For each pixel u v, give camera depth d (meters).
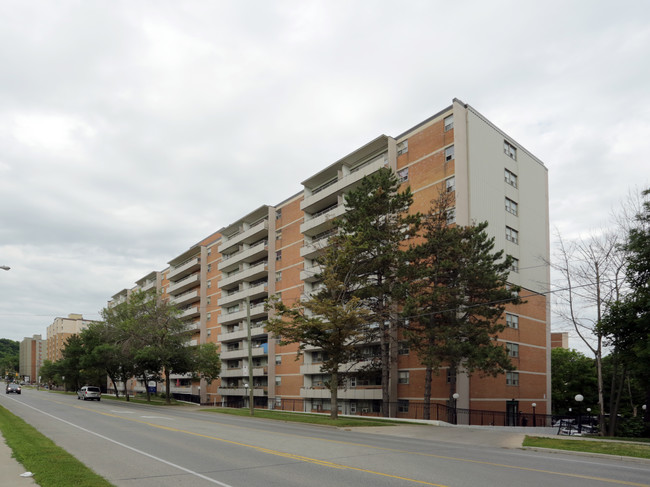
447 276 31.58
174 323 54.44
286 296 56.38
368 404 43.72
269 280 59.06
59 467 10.60
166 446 15.26
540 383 43.00
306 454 13.83
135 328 55.06
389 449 15.38
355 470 11.34
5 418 23.77
